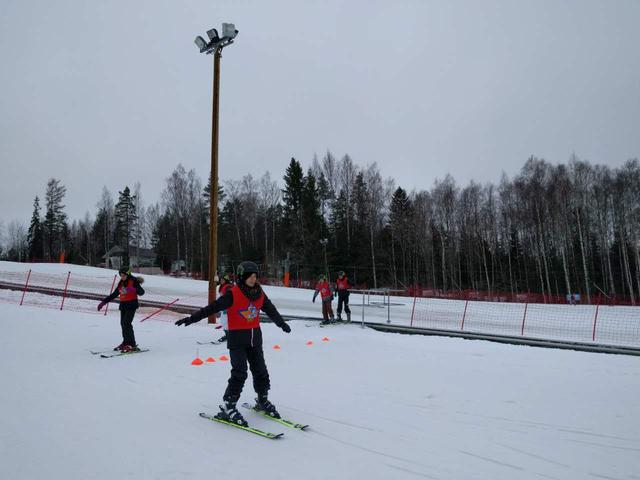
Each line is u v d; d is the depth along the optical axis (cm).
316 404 511
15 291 1983
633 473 336
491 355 879
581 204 3956
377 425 440
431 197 4944
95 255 6794
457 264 4656
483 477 322
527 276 4288
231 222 5072
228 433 404
